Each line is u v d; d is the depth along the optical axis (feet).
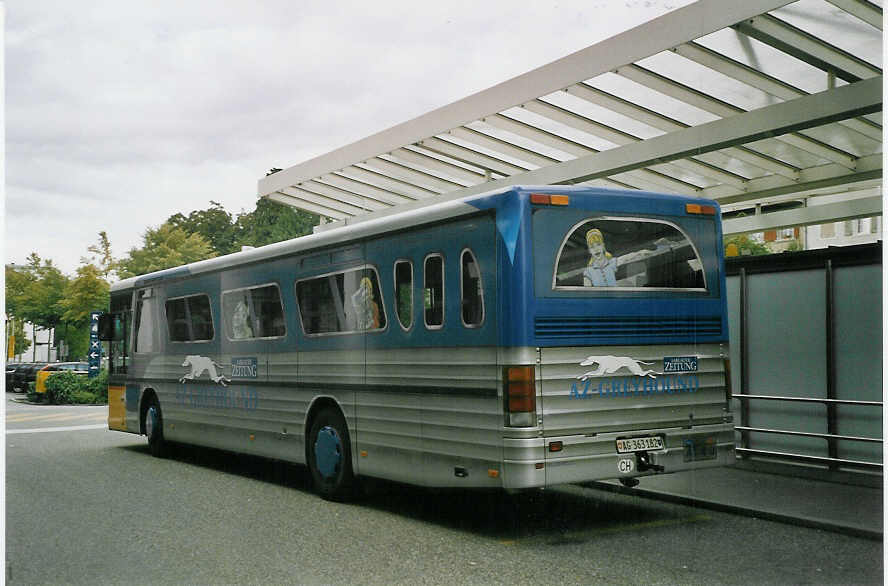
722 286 26.13
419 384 25.86
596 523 25.72
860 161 38.86
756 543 22.74
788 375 34.53
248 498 30.89
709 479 31.60
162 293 42.52
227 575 20.34
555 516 26.96
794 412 34.32
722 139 33.40
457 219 24.82
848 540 22.99
